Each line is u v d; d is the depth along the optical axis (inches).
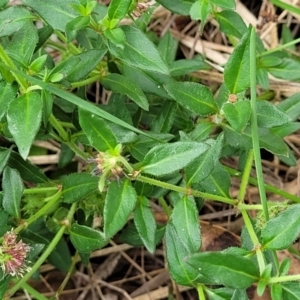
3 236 14.0
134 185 14.3
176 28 21.9
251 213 19.0
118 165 12.8
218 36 21.8
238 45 13.7
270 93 19.9
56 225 16.2
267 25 21.3
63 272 18.7
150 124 18.0
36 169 15.7
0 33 15.0
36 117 12.8
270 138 15.9
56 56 20.5
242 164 17.5
